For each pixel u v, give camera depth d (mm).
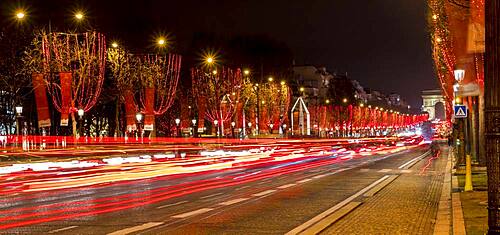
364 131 176000
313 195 22375
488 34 9500
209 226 14547
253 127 89688
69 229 14070
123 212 17328
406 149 88750
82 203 19844
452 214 16250
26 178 30562
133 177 31906
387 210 17875
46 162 41531
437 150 62906
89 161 43281
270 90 92688
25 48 54750
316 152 72188
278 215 16625
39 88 45438
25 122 72500
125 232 13570
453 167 39469
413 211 17625
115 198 21422
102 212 17359
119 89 61844
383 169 39469
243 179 30828
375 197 21703
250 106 88000
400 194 22766
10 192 24094
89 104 55594
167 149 57469
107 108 80812
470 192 22203
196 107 80812
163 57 70812
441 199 20859
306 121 127562
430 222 15320
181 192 23641
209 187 25984
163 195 22453
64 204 19578
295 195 22375
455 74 26672
